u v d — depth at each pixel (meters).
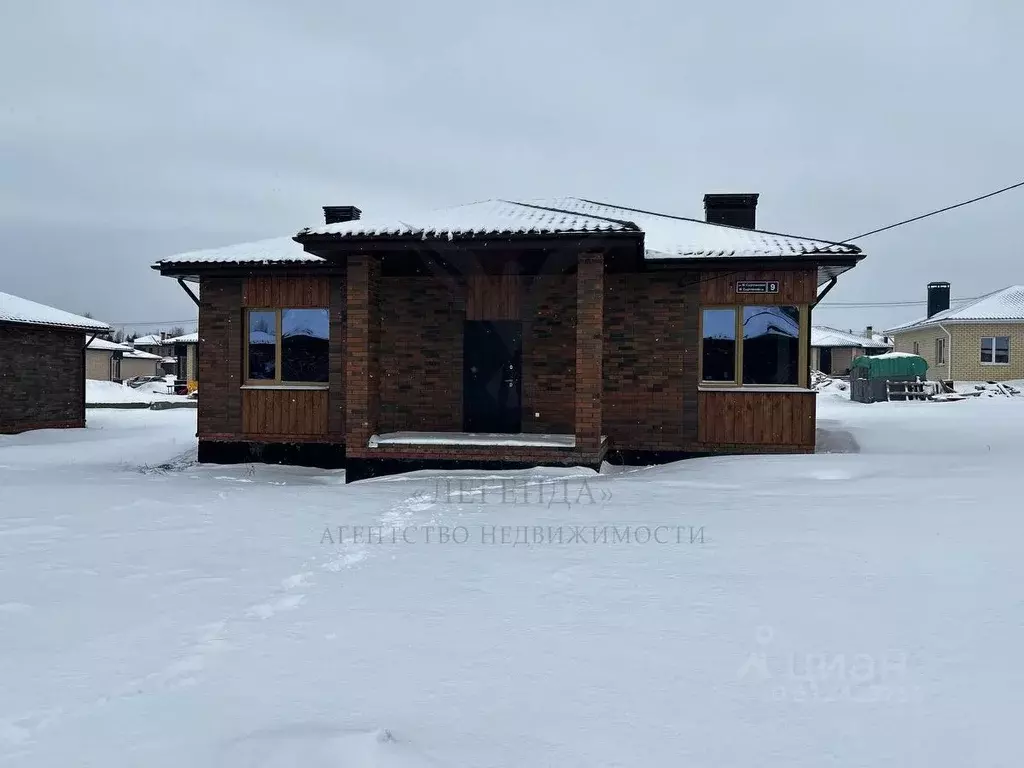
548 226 8.81
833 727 2.52
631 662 3.08
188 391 39.50
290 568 4.62
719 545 5.04
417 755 2.34
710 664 3.05
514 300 11.14
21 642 3.37
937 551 4.66
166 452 14.14
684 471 8.81
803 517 5.84
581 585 4.18
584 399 9.08
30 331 18.50
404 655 3.19
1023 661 3.01
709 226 11.92
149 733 2.50
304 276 11.57
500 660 3.12
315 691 2.83
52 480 9.45
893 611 3.62
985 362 31.47
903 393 25.28
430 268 10.74
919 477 7.58
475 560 4.78
